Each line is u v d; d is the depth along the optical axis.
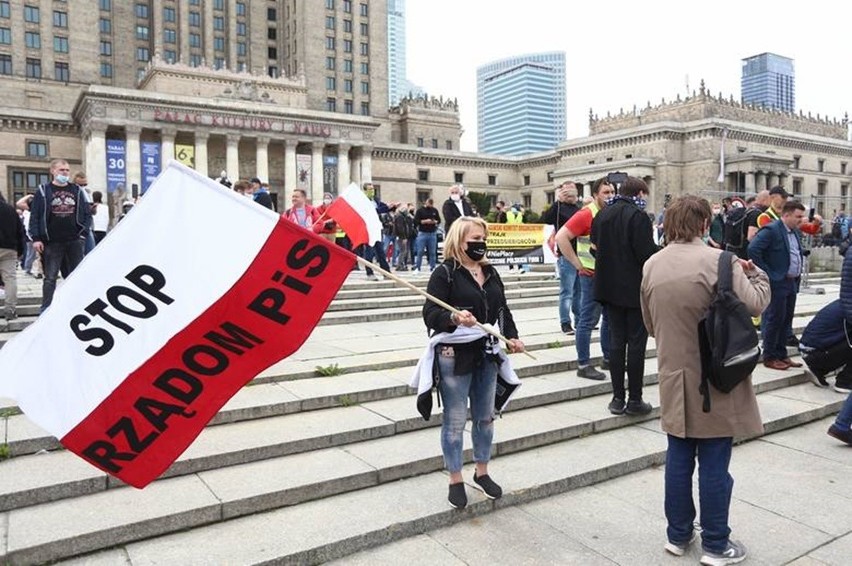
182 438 3.51
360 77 81.19
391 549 4.08
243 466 4.79
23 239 8.64
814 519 4.59
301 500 4.45
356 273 16.80
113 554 3.77
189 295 3.57
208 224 3.64
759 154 59.22
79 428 3.30
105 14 70.69
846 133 77.44
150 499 4.20
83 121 55.66
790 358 8.91
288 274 3.75
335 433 5.23
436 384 4.34
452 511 4.40
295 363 7.10
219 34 77.38
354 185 12.34
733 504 4.84
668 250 4.05
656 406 6.54
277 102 65.19
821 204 70.50
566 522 4.48
